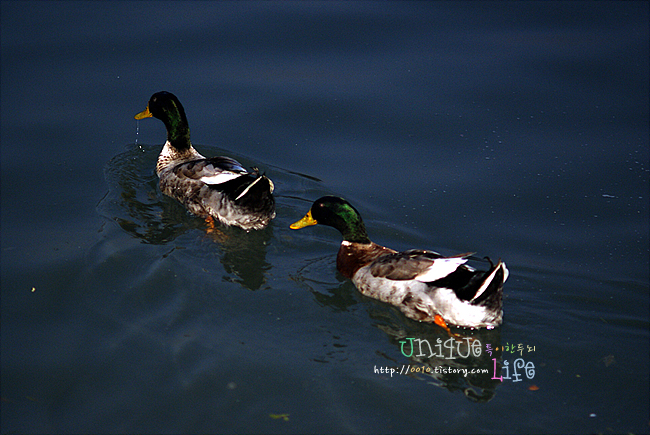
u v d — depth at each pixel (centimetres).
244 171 858
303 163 1009
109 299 701
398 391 575
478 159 996
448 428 534
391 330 668
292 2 1466
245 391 573
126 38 1314
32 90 1158
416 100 1145
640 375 588
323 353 626
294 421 542
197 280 737
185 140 988
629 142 1020
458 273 672
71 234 823
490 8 1436
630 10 1416
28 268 750
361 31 1353
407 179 960
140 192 948
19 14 1388
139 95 1159
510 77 1198
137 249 793
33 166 982
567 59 1241
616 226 843
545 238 825
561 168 966
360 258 761
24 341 643
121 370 599
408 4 1455
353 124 1095
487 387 581
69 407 563
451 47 1297
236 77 1215
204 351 622
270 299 711
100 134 1077
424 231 847
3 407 565
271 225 873
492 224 856
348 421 541
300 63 1252
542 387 580
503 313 684
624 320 670
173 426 538
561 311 686
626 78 1181
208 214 880
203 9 1435
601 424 535
